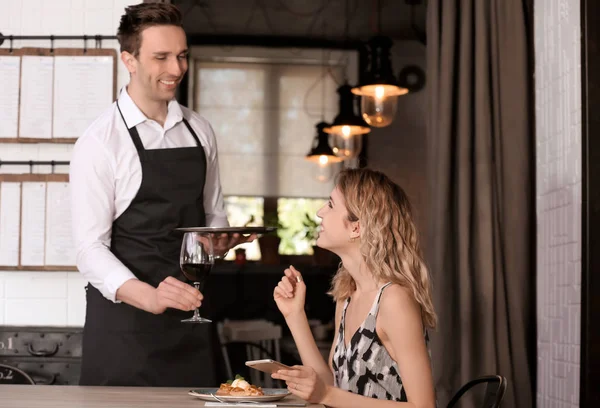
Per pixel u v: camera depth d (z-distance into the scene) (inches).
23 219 143.2
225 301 189.3
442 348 143.6
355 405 70.9
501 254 144.7
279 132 202.5
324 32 201.6
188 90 201.3
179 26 104.4
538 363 144.9
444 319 144.5
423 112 196.2
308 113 203.0
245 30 202.2
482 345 141.9
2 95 144.9
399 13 198.5
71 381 140.8
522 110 147.8
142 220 106.6
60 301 142.9
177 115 110.6
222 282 189.5
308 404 70.8
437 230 146.3
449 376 143.3
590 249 119.3
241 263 191.5
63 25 146.6
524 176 147.4
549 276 140.6
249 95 202.5
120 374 102.3
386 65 195.8
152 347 103.0
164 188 107.1
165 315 103.6
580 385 121.3
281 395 72.8
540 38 145.9
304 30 202.5
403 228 80.9
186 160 109.1
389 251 79.5
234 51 202.2
